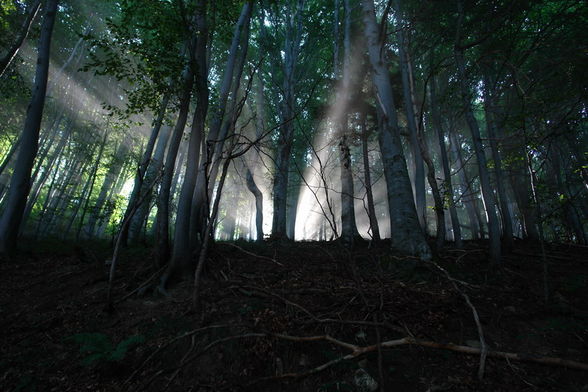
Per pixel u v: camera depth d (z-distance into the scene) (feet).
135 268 20.27
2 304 15.57
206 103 18.92
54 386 9.69
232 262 20.72
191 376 10.06
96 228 77.61
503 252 28.37
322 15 57.93
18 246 29.25
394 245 19.48
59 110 67.51
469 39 41.86
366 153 36.22
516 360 10.07
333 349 11.01
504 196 30.09
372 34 24.88
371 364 10.32
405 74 31.50
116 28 16.06
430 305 12.93
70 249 29.43
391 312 12.65
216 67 58.18
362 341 11.37
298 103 60.08
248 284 15.79
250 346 10.97
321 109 40.81
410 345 10.98
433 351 10.74
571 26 31.76
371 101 47.67
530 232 41.32
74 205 63.16
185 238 17.49
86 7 57.26
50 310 14.78
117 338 12.12
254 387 9.66
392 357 10.60
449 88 37.45
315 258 24.88
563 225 33.78
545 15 35.60
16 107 63.87
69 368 10.52
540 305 13.71
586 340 10.98
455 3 32.99
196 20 19.56
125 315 14.01
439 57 45.88
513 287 16.28
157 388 9.63
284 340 11.07
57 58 62.85
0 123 67.31
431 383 9.46
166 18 16.42
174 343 11.41
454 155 57.06
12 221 24.93
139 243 34.35
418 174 29.30
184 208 17.54
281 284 16.51
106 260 22.86
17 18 39.83
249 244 36.65
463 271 19.30
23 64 58.54
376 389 9.28
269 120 63.36
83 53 64.39
